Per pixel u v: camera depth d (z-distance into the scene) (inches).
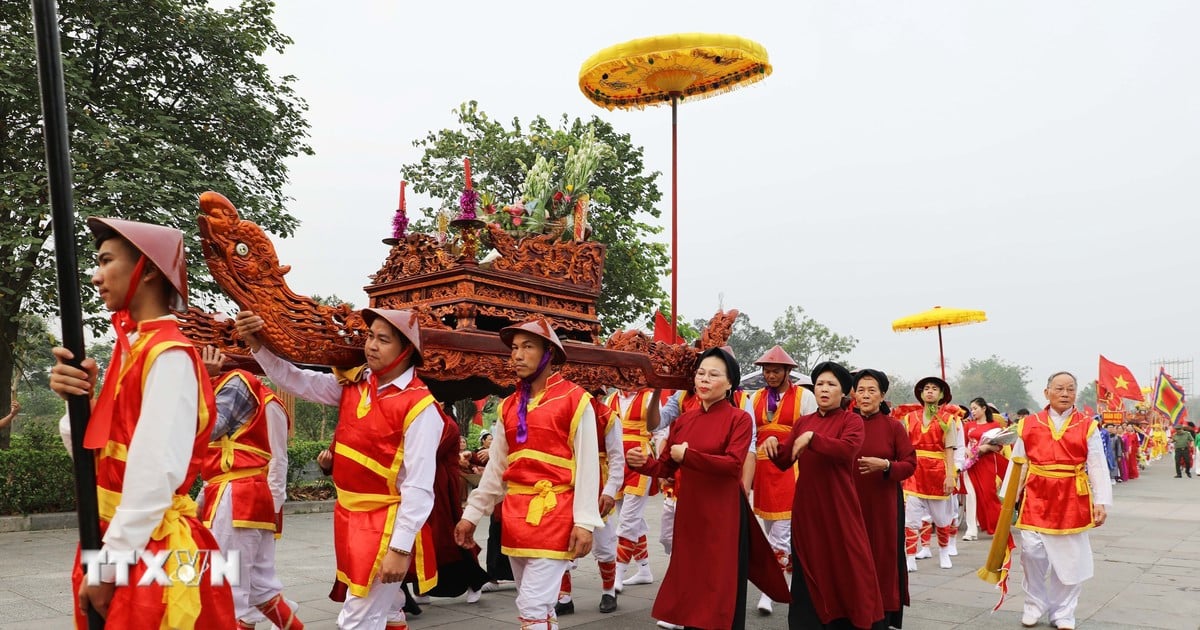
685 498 194.4
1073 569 225.8
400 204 231.8
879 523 218.1
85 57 496.4
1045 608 233.3
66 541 370.6
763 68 285.1
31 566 306.2
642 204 727.1
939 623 234.8
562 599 241.6
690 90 307.1
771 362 277.7
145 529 89.9
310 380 160.6
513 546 161.6
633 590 277.7
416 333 151.3
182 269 103.1
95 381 94.1
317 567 313.3
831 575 203.2
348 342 164.6
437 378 186.4
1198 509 566.9
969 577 311.9
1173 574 312.7
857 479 220.7
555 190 267.0
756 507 282.5
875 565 215.6
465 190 206.7
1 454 413.7
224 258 148.3
